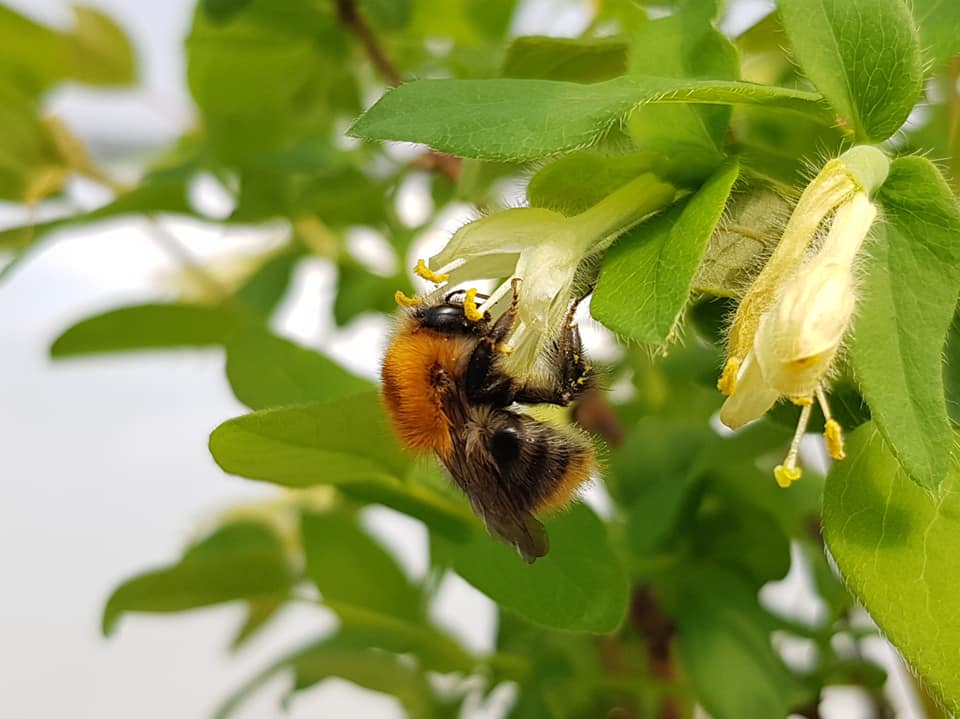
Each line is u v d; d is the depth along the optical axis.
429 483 0.06
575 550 0.06
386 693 0.08
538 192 0.05
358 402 0.05
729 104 0.05
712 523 0.07
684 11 0.05
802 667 0.08
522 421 0.06
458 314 0.06
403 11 0.08
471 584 0.06
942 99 0.06
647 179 0.05
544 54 0.06
